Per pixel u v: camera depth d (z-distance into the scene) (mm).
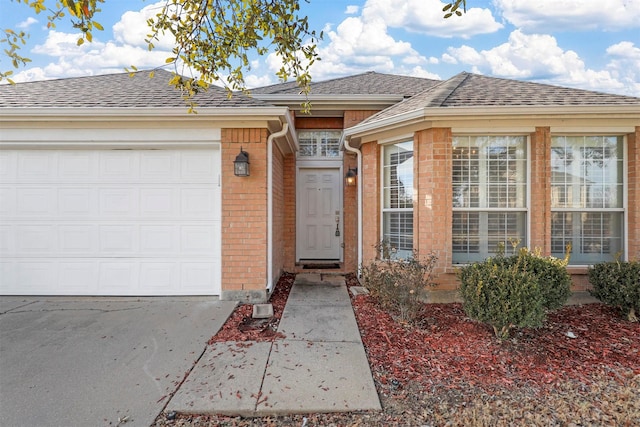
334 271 7441
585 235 5105
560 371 2975
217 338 3682
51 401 2514
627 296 4062
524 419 2299
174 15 3055
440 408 2441
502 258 4156
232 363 3102
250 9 3182
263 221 5074
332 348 3428
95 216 5152
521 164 5090
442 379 2842
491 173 5090
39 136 4941
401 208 5648
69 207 5141
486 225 5109
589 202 5074
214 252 5176
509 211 5090
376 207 6000
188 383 2756
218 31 3207
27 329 3922
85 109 4727
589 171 5078
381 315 4477
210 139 5031
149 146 5090
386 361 3156
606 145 5070
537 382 2795
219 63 3402
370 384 2738
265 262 5090
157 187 5176
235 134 5047
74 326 4020
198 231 5176
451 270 4918
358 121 7594
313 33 3273
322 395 2576
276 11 3031
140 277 5164
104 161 5152
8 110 4684
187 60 3242
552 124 4887
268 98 7418
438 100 5078
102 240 5152
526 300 3342
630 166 4941
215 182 5172
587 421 2281
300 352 3334
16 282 5137
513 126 4910
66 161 5137
